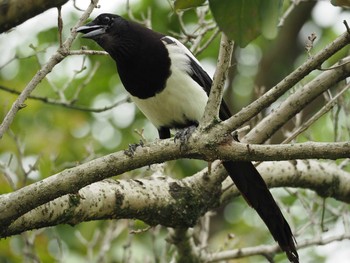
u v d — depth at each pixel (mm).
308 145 6684
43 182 6844
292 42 18453
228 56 6863
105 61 16297
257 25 5086
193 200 9008
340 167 10773
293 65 18453
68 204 7750
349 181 10664
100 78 16266
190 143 6992
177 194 8930
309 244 10438
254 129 8828
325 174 10391
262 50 18453
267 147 6824
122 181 8562
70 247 13633
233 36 5129
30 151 14758
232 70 17906
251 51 18547
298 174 10203
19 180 12219
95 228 13336
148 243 13492
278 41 18406
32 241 10797
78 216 7906
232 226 15938
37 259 10695
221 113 10141
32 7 5801
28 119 15469
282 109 8688
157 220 8844
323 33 18359
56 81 15906
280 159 6812
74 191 6922
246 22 5098
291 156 6738
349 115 11352
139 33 9672
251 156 6898
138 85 9734
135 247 12992
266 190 8945
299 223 14531
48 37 15969
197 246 10852
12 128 15305
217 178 9164
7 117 6777
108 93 16266
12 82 15391
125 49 9641
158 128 10484
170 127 10352
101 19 9898
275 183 10109
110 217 8398
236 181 9023
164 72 9594
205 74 10070
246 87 18203
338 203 14508
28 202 6820
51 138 15211
